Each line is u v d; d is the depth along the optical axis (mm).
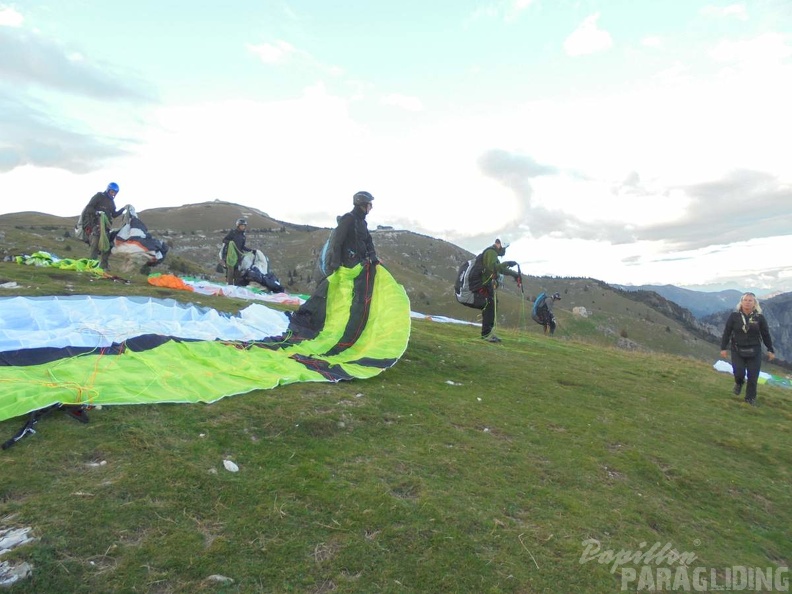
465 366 10250
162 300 10555
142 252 17281
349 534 3891
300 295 18734
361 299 10445
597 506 5227
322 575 3441
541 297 21344
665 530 5145
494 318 13727
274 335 9961
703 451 7762
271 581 3299
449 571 3725
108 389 5605
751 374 11555
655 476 6367
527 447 6367
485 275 13258
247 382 6770
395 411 6691
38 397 4984
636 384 11469
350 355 9164
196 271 83938
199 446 4785
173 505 3832
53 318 8570
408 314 9984
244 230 19219
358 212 10836
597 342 21203
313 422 5734
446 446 5887
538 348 14430
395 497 4523
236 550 3508
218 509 3900
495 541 4195
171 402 5633
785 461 8125
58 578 3021
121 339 7652
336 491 4422
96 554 3248
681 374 14023
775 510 6336
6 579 2928
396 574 3590
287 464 4793
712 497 6258
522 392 8984
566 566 4082
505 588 3682
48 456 4211
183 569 3254
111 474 4094
